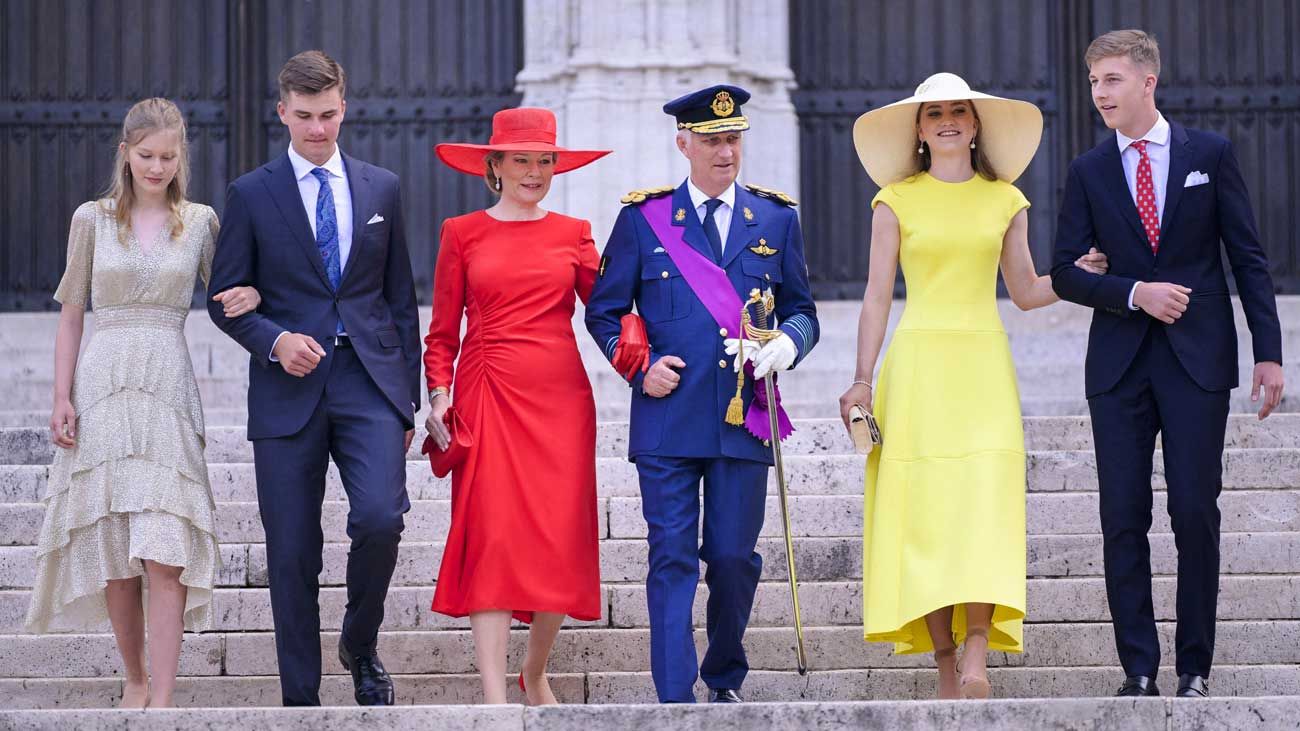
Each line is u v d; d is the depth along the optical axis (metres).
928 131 22.48
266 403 21.98
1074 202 22.84
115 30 45.09
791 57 44.97
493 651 21.56
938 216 22.28
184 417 22.27
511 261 22.52
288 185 22.39
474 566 21.69
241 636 25.00
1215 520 21.83
